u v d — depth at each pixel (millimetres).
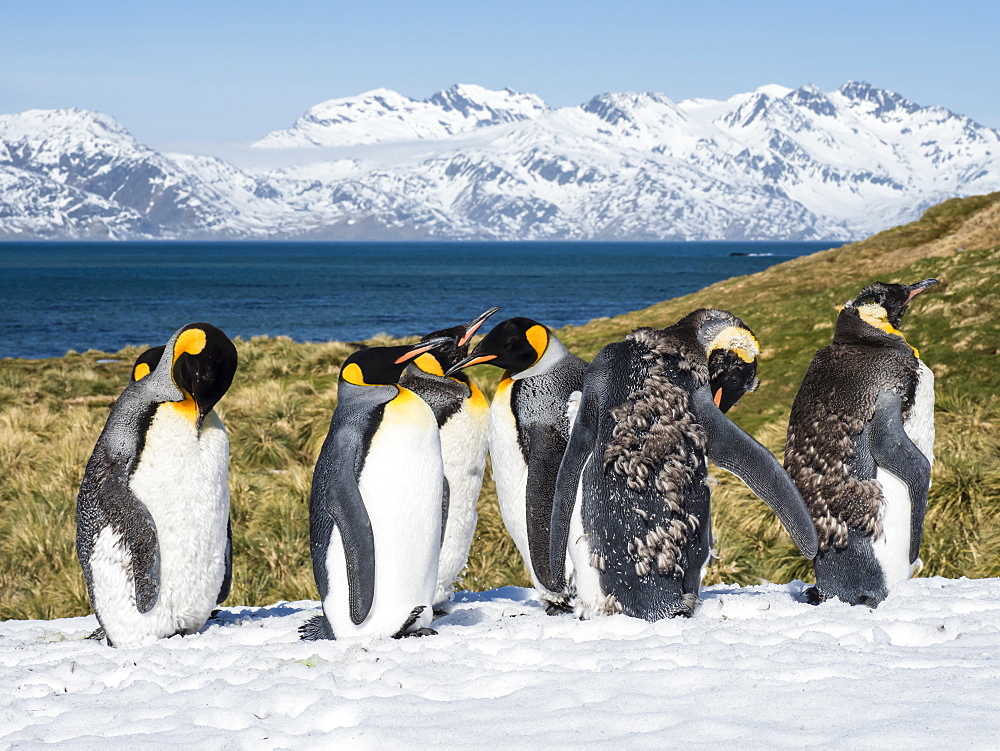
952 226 31078
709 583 9445
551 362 6059
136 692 4301
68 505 12047
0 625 7176
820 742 3061
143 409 5785
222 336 5738
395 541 5340
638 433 5270
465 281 125688
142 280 125438
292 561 10758
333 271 161125
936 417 13094
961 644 4359
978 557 9320
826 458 5828
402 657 4660
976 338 16344
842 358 5914
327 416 15820
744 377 5715
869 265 28516
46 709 4141
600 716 3438
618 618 5070
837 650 4219
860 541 5742
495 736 3314
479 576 10250
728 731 3197
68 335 53656
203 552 5922
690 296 30188
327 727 3641
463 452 6344
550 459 5980
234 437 15180
